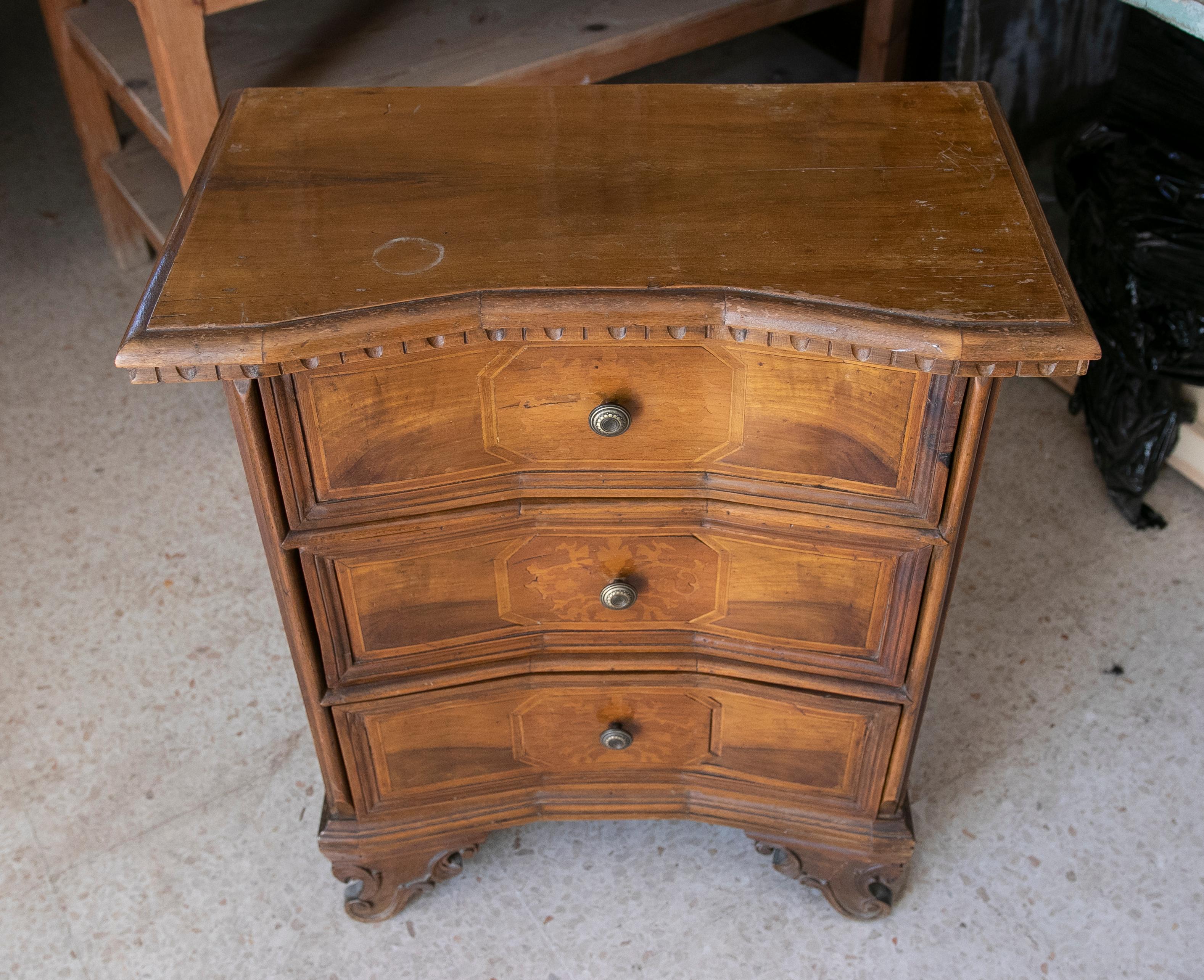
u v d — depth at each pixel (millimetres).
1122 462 1994
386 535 1184
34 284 2543
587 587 1282
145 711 1785
